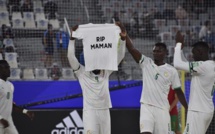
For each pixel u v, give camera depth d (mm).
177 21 47656
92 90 26000
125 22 45969
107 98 26297
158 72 25281
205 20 48250
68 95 34688
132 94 35344
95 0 45562
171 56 42469
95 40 25766
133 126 34469
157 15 47500
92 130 25766
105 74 26344
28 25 41656
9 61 38469
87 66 25766
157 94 25141
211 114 25062
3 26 40156
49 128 33719
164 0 48406
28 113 30250
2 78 28703
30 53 39406
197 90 24953
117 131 34312
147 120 24844
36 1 43781
